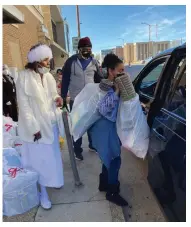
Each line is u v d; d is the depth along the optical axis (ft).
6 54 18.13
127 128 6.75
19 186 7.13
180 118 5.42
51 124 7.26
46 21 48.88
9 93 12.30
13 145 9.13
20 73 6.84
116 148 7.02
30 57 6.92
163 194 5.65
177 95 6.10
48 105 7.30
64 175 9.70
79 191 8.48
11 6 13.75
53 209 7.54
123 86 6.48
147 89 9.55
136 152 6.92
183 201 4.65
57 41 81.56
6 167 7.46
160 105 6.95
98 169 10.11
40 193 8.12
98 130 7.03
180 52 6.49
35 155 7.29
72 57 10.41
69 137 8.52
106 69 6.73
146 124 6.96
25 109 6.77
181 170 4.76
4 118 10.18
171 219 5.17
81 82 10.37
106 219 6.97
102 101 6.64
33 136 7.03
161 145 5.93
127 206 7.62
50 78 7.56
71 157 8.60
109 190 7.71
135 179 9.16
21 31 23.84
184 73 6.09
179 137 5.13
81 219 7.01
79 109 7.16
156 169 6.15
